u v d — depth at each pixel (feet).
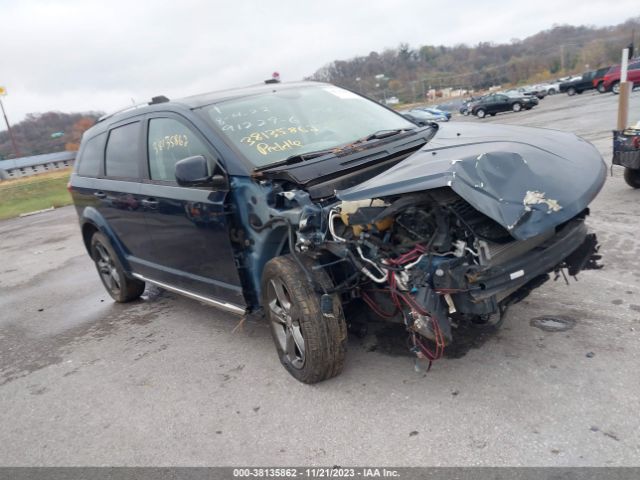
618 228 19.13
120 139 17.20
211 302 14.40
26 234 45.27
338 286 11.06
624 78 29.66
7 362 16.60
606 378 10.22
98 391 13.43
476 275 9.25
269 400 11.53
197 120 13.71
